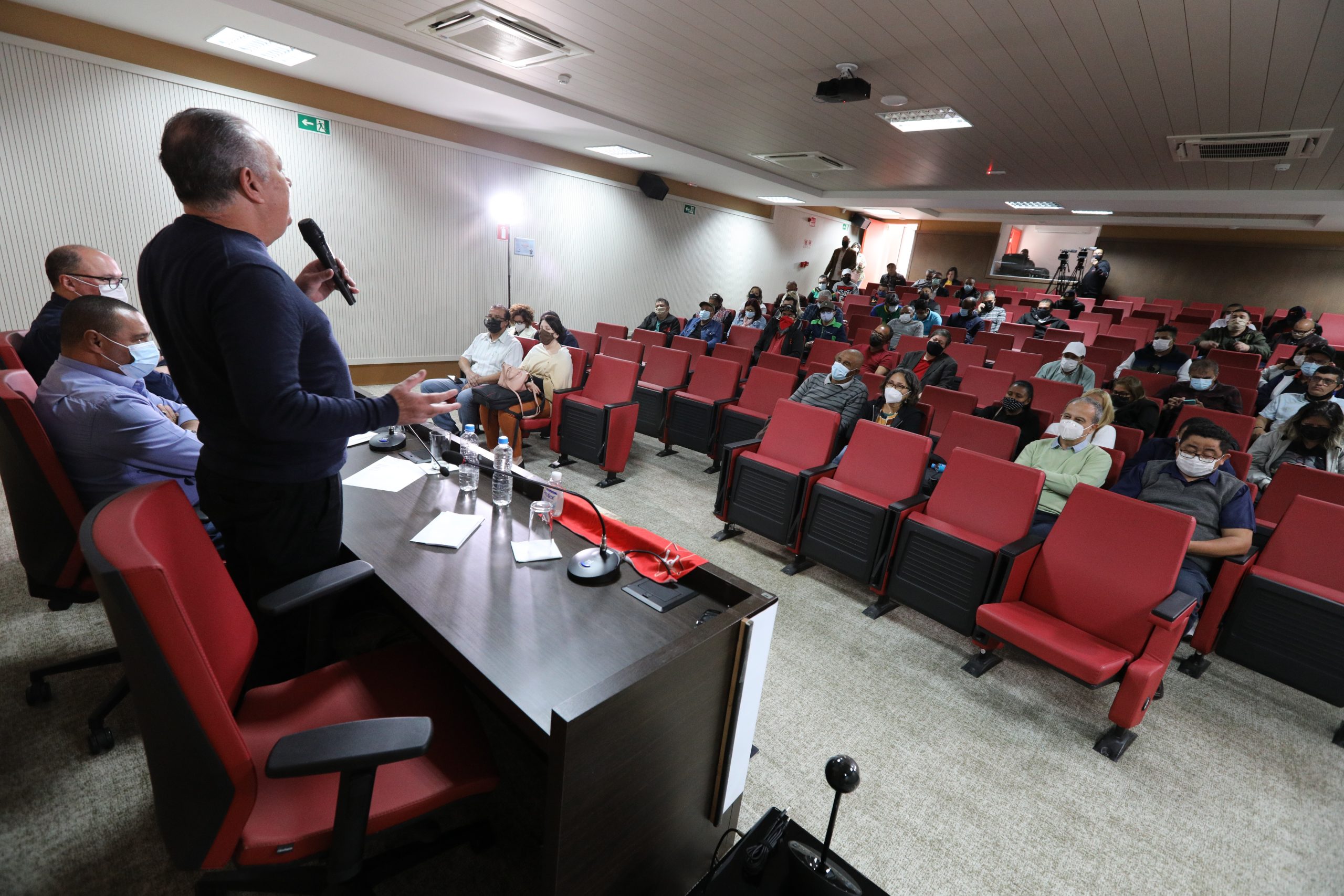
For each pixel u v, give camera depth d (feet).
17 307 13.98
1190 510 8.39
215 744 2.73
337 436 3.80
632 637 4.19
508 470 6.43
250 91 16.30
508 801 5.36
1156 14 10.05
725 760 4.39
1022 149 19.95
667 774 3.88
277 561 4.37
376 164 19.35
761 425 13.97
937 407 13.85
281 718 3.95
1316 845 5.83
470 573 4.84
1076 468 9.69
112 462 5.57
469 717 4.15
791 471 10.33
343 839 3.08
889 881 5.09
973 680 7.94
